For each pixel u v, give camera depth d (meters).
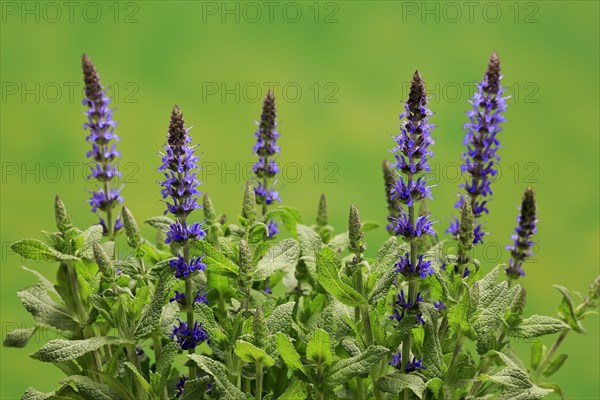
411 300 1.11
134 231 1.16
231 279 1.18
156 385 1.10
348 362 1.08
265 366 1.12
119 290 1.12
